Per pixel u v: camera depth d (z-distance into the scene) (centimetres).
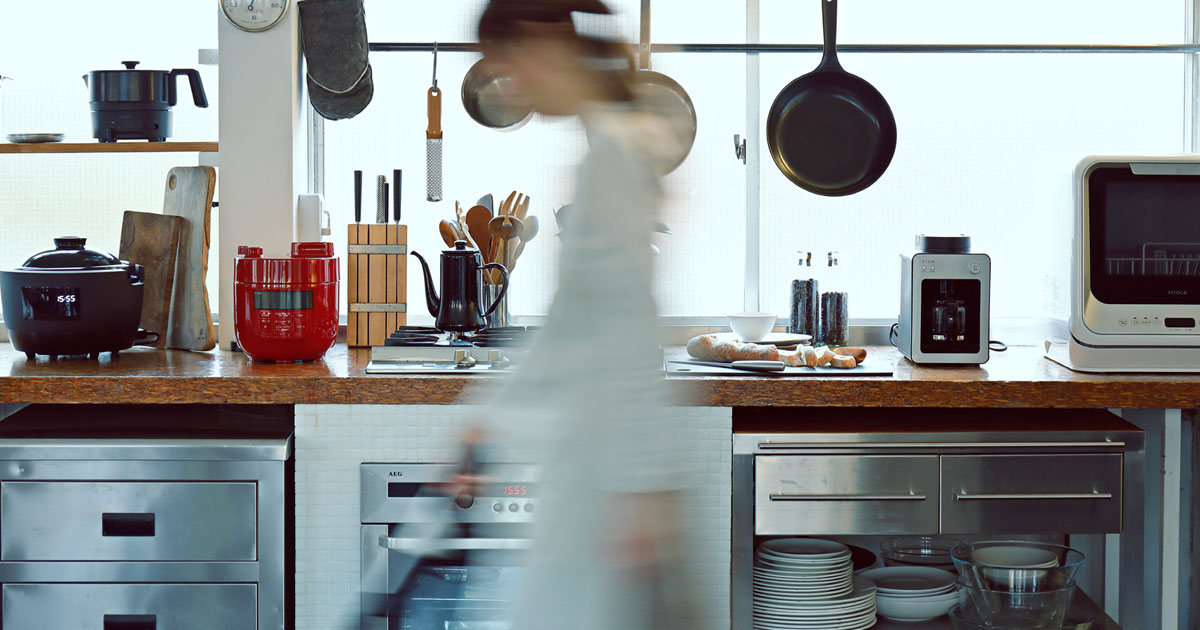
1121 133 304
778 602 237
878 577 264
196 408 257
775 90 300
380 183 281
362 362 253
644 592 120
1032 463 230
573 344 119
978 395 230
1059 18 303
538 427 120
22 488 222
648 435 120
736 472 229
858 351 251
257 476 223
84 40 300
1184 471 252
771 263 304
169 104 279
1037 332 279
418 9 300
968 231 304
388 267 279
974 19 303
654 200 123
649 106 124
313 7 278
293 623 234
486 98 270
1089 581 275
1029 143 303
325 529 229
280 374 231
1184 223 244
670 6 301
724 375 234
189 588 225
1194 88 303
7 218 300
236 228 279
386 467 226
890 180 303
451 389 226
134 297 260
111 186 301
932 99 302
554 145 123
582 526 119
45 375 227
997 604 232
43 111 300
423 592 226
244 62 276
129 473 222
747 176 301
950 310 253
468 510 224
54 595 224
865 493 228
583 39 121
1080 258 243
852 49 282
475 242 277
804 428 233
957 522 230
